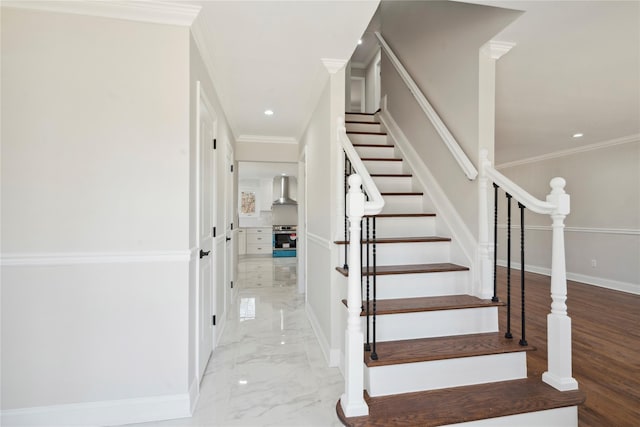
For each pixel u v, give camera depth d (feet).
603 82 8.99
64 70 5.50
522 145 16.22
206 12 5.92
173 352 5.80
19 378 5.35
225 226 11.25
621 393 6.37
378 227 8.64
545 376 5.80
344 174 7.85
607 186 15.40
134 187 5.71
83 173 5.56
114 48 5.65
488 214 6.98
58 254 5.44
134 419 5.62
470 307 6.55
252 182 31.12
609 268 15.33
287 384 6.95
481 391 5.49
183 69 5.87
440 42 8.71
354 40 7.00
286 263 25.31
